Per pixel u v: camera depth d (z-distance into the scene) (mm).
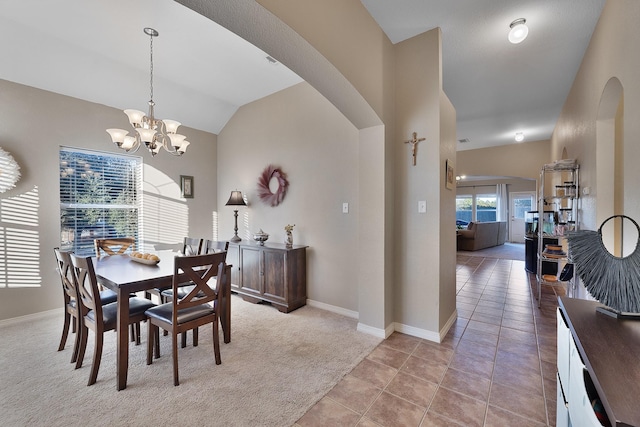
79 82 3248
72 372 2092
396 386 1947
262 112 4102
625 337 1025
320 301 3477
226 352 2404
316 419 1649
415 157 2689
